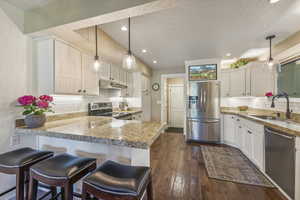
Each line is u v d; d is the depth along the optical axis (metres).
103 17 1.44
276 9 1.71
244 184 1.92
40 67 1.87
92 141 1.21
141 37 2.48
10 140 1.61
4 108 1.58
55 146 1.69
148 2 1.25
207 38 2.55
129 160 1.38
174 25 2.09
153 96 5.53
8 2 1.59
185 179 2.05
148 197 1.10
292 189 1.53
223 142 3.70
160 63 4.47
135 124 1.75
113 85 3.21
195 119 3.84
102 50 2.40
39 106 1.56
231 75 3.76
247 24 2.06
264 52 3.31
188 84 3.99
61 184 1.00
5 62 1.58
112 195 0.85
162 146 3.50
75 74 2.13
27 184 1.34
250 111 3.61
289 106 2.42
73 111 2.51
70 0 1.53
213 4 1.61
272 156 1.89
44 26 1.65
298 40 2.26
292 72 2.50
